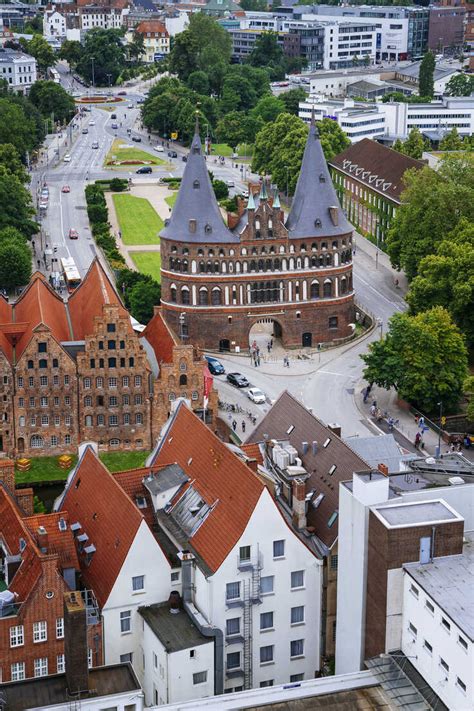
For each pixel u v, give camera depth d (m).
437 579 101.69
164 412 181.88
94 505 122.94
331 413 193.88
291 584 117.25
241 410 194.00
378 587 105.69
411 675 102.00
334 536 120.00
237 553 113.69
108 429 181.12
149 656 113.69
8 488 127.88
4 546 117.75
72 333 190.62
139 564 114.25
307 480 129.00
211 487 121.50
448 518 105.19
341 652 114.50
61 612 110.69
